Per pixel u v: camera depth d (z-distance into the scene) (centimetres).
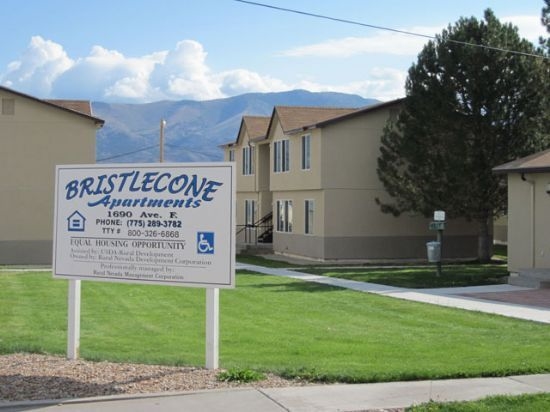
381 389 758
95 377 799
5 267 2734
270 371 837
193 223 830
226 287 816
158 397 713
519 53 2703
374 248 3175
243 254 3681
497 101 2794
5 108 2853
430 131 2855
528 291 1867
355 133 3153
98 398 704
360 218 3159
